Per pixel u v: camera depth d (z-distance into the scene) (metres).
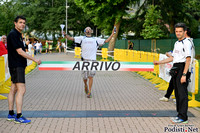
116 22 23.86
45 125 5.05
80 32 49.00
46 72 14.05
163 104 6.86
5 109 6.23
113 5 23.20
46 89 8.98
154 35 24.66
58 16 46.69
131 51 15.03
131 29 29.14
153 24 25.19
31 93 8.23
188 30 5.84
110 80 11.20
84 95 7.99
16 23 5.16
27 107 6.42
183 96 5.26
